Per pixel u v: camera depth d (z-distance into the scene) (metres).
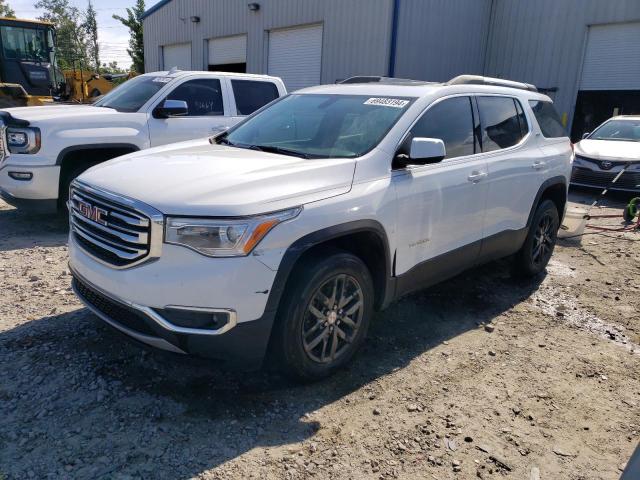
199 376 3.43
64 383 3.26
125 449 2.74
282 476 2.64
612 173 10.72
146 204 2.91
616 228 8.25
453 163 4.21
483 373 3.74
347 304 3.47
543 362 3.95
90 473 2.57
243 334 2.95
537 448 2.99
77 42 62.25
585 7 15.74
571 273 6.03
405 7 15.23
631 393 3.61
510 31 17.48
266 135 4.34
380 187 3.55
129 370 3.44
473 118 4.56
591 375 3.80
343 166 3.46
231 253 2.84
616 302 5.21
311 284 3.15
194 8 22.44
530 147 5.21
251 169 3.29
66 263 5.41
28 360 3.49
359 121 4.02
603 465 2.89
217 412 3.09
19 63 14.90
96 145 6.51
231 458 2.73
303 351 3.23
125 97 7.41
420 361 3.84
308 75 17.92
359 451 2.86
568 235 7.38
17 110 6.70
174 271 2.85
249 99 8.02
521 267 5.50
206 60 22.39
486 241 4.68
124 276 2.97
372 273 3.72
